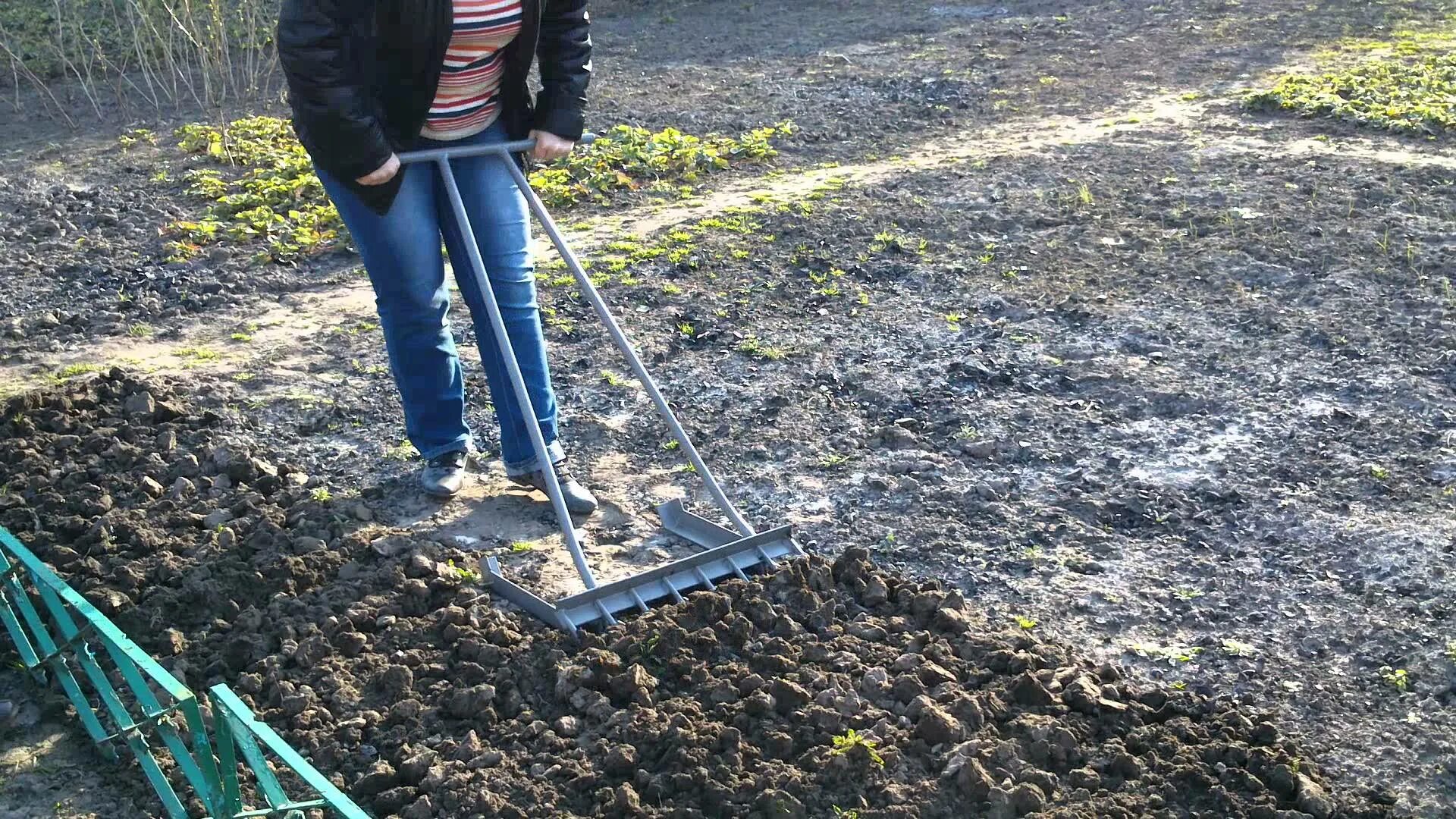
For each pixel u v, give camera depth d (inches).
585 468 188.4
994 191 308.3
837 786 122.6
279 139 369.1
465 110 155.2
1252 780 122.5
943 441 193.8
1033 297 245.6
